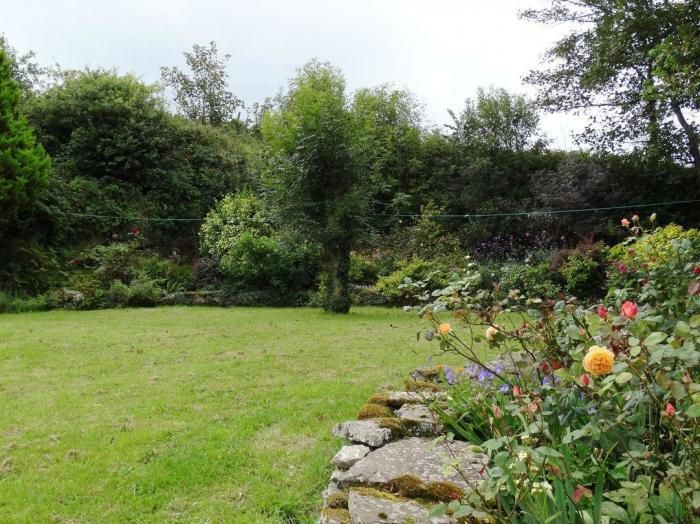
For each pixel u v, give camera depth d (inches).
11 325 311.7
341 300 409.1
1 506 98.6
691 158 536.1
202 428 138.5
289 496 100.3
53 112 584.4
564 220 548.1
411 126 689.6
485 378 94.0
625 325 60.6
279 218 410.0
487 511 56.4
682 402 58.0
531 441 65.6
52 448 125.7
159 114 624.7
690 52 256.7
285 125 448.5
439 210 603.2
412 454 87.7
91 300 431.5
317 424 140.2
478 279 91.4
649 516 48.1
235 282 504.1
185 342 263.1
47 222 503.2
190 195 610.2
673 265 92.6
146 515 95.4
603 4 503.8
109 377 194.2
